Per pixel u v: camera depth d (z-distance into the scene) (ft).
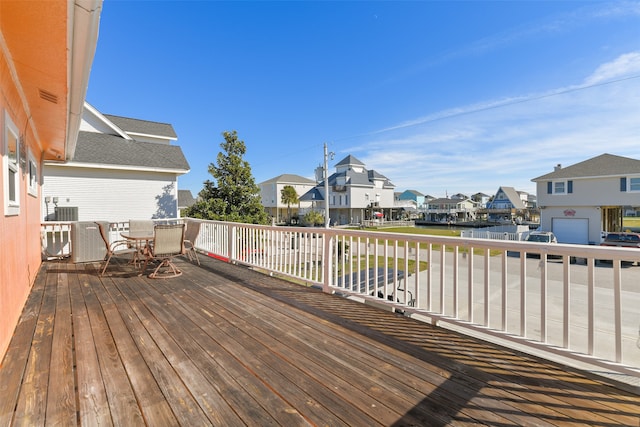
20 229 11.03
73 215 30.25
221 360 6.95
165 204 37.35
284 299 11.91
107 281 14.80
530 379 6.21
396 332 8.67
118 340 8.05
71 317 9.84
